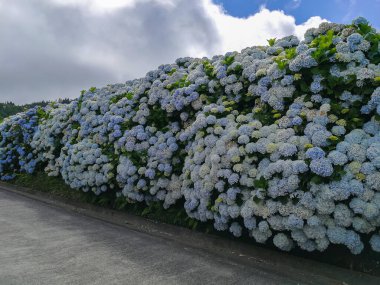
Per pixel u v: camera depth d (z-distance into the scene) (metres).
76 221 6.11
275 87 4.62
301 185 3.69
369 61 4.31
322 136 3.86
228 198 4.23
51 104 10.05
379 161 3.48
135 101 6.66
